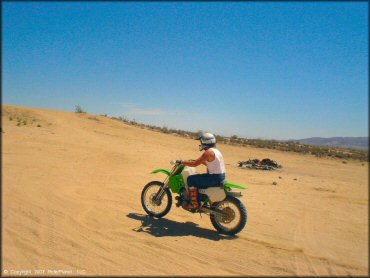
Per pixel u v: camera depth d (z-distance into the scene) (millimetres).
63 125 26281
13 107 30141
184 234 6758
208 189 6918
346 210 6973
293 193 10422
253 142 33188
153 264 5344
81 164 13039
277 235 6531
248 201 9195
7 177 9516
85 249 5742
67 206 7773
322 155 26250
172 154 19016
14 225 6348
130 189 9984
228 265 5336
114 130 28312
